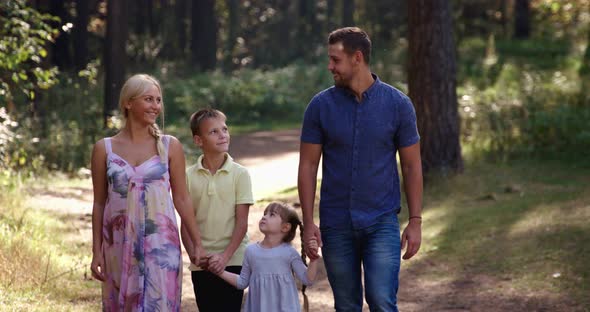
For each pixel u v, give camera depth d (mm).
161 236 4809
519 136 16750
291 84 36188
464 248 10391
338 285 5160
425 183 14156
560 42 34688
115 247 4824
